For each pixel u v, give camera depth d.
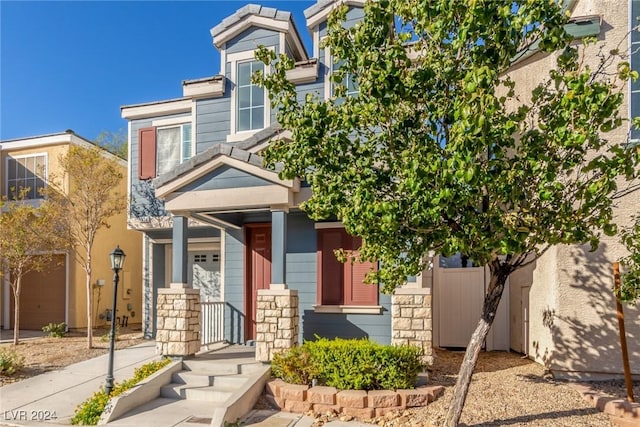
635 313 6.80
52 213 11.80
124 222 17.03
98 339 12.52
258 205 8.30
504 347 10.14
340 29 5.23
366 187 4.83
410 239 5.09
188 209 8.65
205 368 8.09
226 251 10.79
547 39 4.38
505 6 4.10
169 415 6.65
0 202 12.52
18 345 11.77
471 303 10.53
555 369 7.12
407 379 6.86
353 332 9.34
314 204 5.68
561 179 6.09
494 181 4.36
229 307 10.58
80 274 15.04
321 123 5.19
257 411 6.82
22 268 13.45
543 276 7.77
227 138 11.10
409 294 7.66
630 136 7.04
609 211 4.55
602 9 7.29
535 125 6.29
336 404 6.61
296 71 10.70
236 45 11.42
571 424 5.41
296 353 7.38
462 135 4.07
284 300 8.01
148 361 9.50
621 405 5.56
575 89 3.97
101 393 7.24
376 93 4.71
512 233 4.22
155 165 12.85
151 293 12.84
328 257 9.82
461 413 5.61
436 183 4.38
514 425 5.45
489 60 4.43
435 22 4.62
